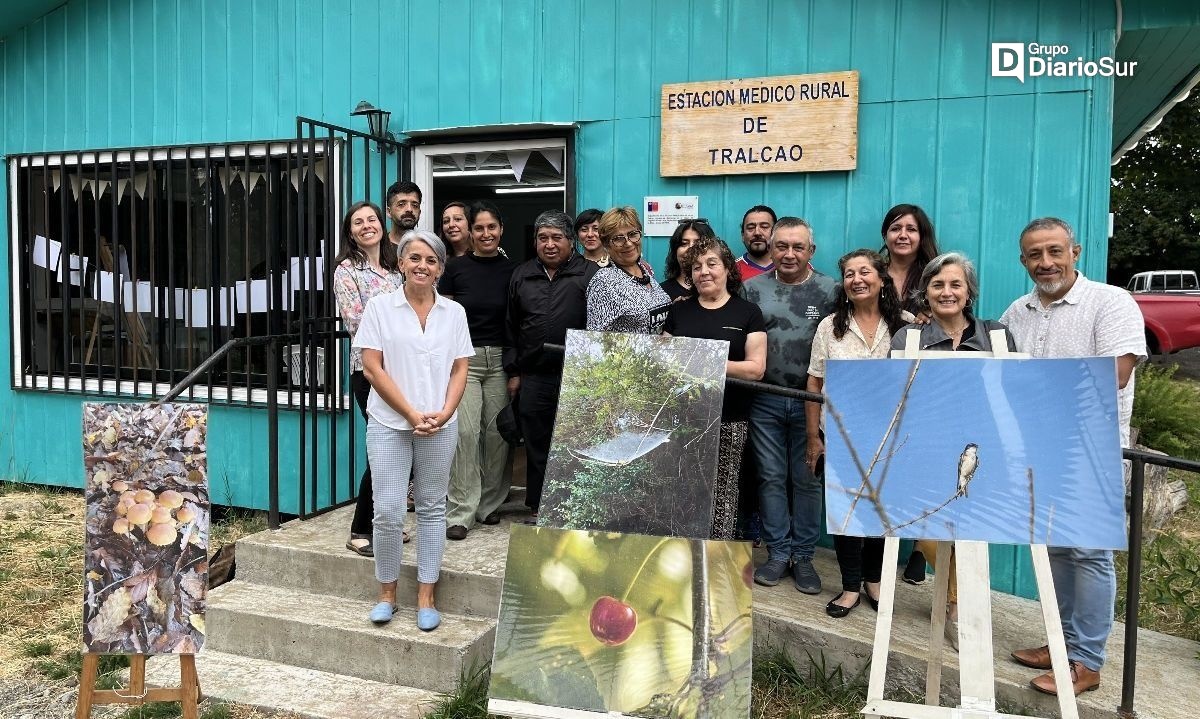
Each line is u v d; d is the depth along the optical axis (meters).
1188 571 3.54
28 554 4.57
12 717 3.03
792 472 3.52
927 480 2.37
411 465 3.34
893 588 2.43
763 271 3.88
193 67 5.24
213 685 3.19
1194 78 4.77
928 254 3.57
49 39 5.53
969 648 2.34
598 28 4.43
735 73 4.19
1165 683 2.94
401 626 3.29
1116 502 2.24
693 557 2.45
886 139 3.96
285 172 5.11
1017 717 2.27
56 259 5.65
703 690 2.33
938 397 2.38
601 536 2.51
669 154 4.28
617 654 2.40
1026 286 3.79
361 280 3.72
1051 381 2.31
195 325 5.33
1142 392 6.51
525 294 3.78
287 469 5.12
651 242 4.37
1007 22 3.77
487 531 3.92
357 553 3.63
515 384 4.04
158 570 2.61
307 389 5.02
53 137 5.59
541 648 2.44
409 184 4.05
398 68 4.84
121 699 2.61
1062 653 2.29
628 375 2.83
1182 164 17.11
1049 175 3.74
